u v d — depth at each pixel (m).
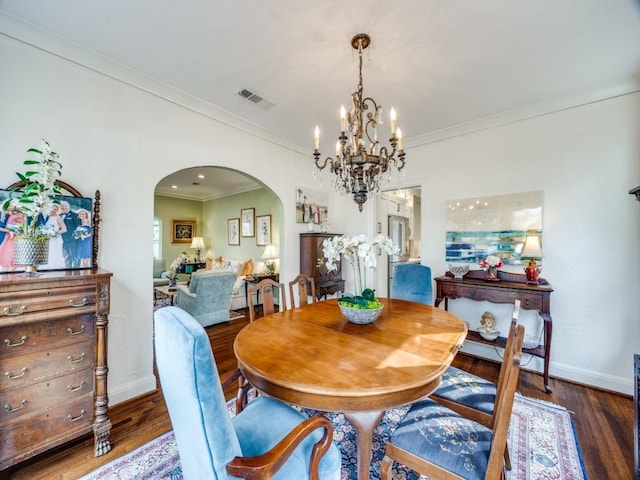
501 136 2.88
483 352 2.96
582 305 2.46
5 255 1.66
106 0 1.51
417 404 1.35
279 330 1.67
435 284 3.31
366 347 1.40
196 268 7.00
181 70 2.15
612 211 2.34
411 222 6.08
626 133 2.29
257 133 3.23
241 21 1.66
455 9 1.55
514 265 2.79
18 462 1.41
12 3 1.53
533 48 1.87
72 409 1.57
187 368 0.76
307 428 0.94
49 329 1.51
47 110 1.84
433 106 2.66
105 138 2.09
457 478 0.99
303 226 3.92
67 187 1.89
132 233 2.23
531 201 2.70
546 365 2.32
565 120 2.54
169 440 1.74
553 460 1.56
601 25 1.66
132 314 2.22
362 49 1.88
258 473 0.80
